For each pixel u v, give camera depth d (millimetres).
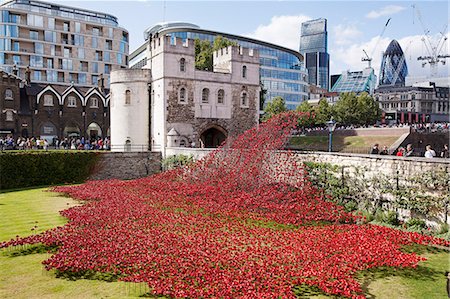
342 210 17484
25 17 73688
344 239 13617
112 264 11664
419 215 15586
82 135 62469
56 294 9992
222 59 43656
